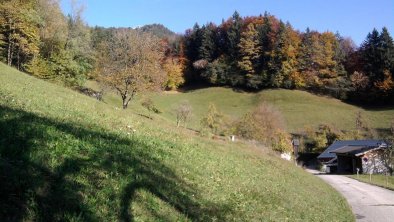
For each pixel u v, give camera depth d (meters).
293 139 87.44
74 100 20.70
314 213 16.53
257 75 131.25
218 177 14.20
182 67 142.12
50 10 71.94
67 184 7.43
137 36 55.59
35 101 15.44
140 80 53.03
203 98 125.88
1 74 23.28
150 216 7.86
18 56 64.50
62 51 68.69
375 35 125.06
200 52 142.88
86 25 84.62
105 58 56.38
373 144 76.31
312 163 90.12
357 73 121.69
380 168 68.44
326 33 132.38
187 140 21.06
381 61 120.62
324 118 106.19
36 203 6.42
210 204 10.52
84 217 6.62
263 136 70.12
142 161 11.09
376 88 117.44
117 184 8.42
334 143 88.44
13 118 10.31
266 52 131.38
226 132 70.38
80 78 69.12
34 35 63.03
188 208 9.32
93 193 7.59
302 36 136.75
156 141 15.80
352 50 139.38
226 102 122.12
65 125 11.67
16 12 59.75
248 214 11.34
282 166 32.94
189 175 12.36
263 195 14.91
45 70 60.72
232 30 141.25
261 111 79.06
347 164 77.88
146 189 8.94
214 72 136.75
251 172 20.08
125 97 53.16
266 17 140.62
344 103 121.19
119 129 15.24
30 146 8.55
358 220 19.50
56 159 8.40
